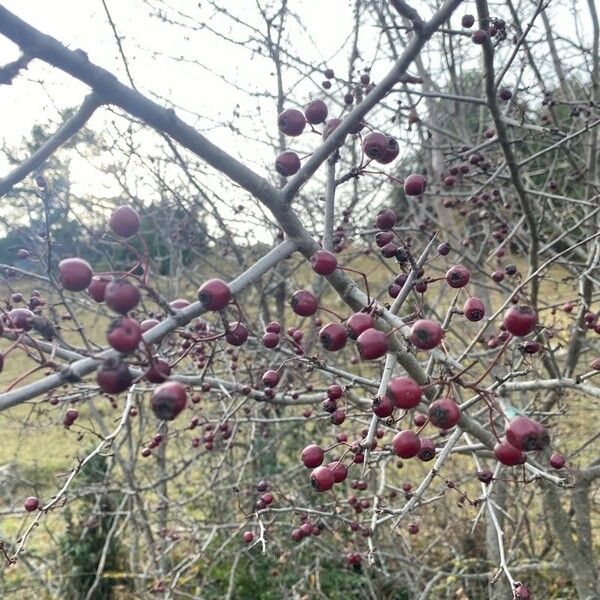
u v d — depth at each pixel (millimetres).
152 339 1222
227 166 1382
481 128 4953
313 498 5391
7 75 1173
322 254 1488
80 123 1289
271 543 4707
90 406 5852
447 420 1330
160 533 4945
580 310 3490
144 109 1264
